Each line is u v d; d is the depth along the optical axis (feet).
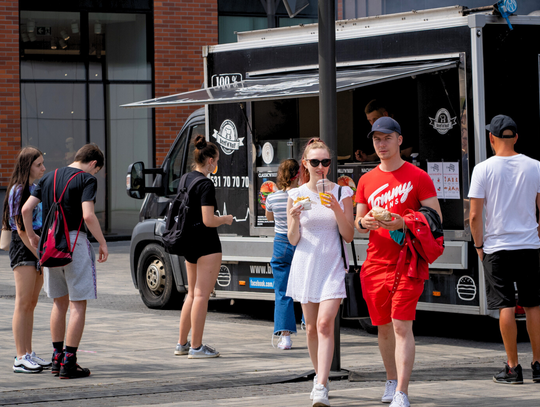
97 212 71.67
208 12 71.46
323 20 24.21
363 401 21.57
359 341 31.86
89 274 24.79
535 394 22.08
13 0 67.10
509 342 23.62
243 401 21.50
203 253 27.96
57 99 69.51
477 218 24.06
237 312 40.11
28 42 68.49
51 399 21.91
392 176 21.01
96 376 25.21
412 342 20.25
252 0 72.74
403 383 20.07
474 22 29.84
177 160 40.40
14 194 25.34
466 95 30.09
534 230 23.88
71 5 69.41
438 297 30.78
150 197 41.42
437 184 30.76
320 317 20.80
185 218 27.86
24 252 25.66
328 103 24.21
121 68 71.10
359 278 21.42
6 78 67.15
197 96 32.42
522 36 30.60
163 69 70.90
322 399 20.29
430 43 31.07
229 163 37.01
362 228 21.06
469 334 33.71
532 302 23.77
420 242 19.98
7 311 38.60
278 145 35.47
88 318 37.29
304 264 21.30
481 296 29.76
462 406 20.66
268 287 35.76
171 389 23.13
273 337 30.78
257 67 36.40
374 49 32.73
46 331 33.27
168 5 70.79
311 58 34.76
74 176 24.76
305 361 27.50
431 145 30.94
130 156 71.67
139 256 41.65
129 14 70.95
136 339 31.91
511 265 23.63
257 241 35.86
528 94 30.71
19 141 67.67
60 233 24.39
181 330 28.66
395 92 31.78
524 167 23.76
